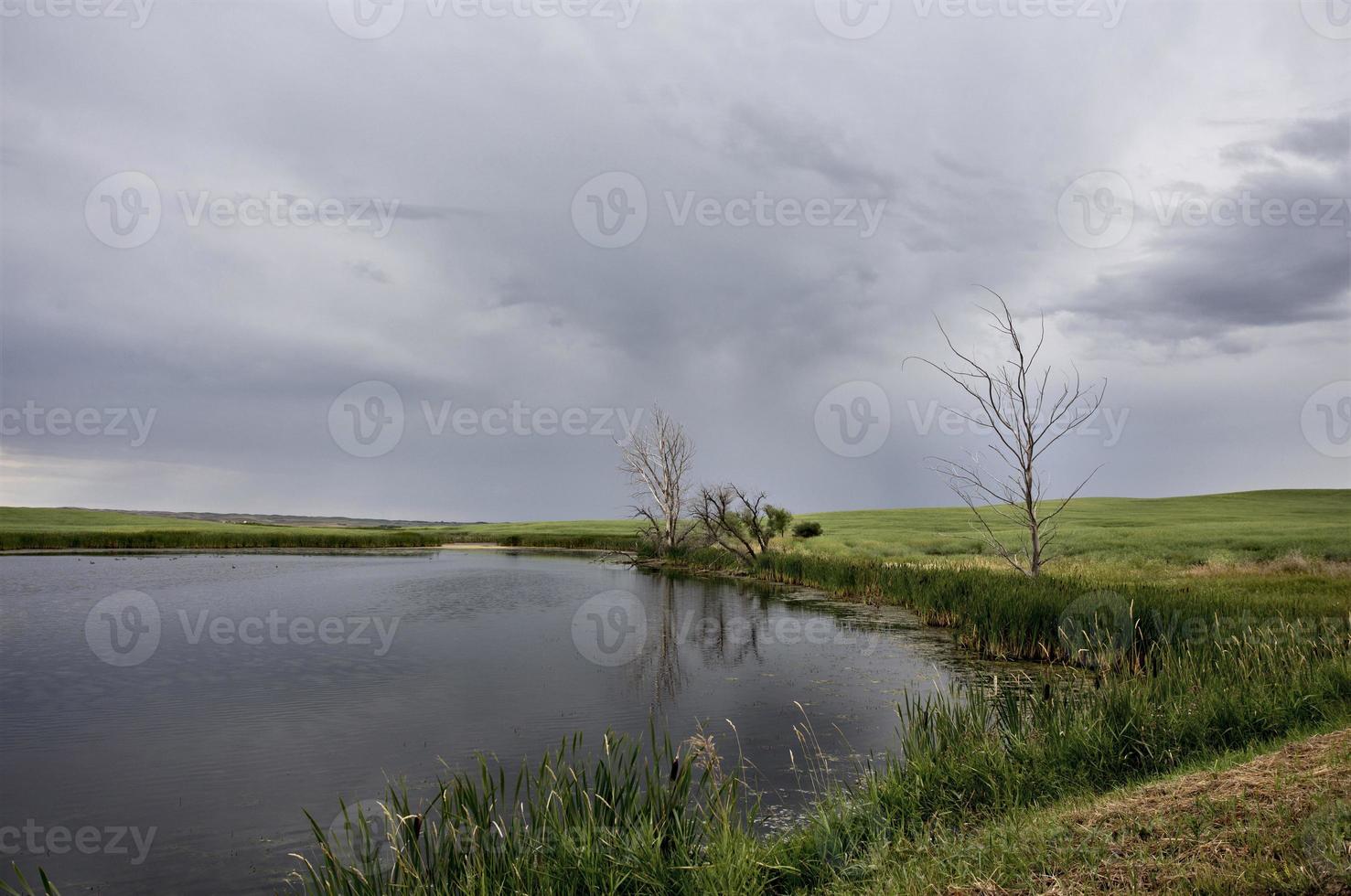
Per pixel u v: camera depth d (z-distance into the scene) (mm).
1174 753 7613
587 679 15391
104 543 56406
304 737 11602
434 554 58188
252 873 7219
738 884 5371
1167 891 4230
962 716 8773
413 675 15969
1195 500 83750
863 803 6840
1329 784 5312
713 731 11500
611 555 57062
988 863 5039
